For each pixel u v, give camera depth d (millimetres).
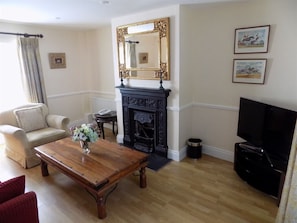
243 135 2994
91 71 5281
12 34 3934
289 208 1761
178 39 3107
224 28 3107
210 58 3328
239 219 2229
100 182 2137
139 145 4004
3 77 4074
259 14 2777
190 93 3574
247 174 2740
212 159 3535
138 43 3543
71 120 5254
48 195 2682
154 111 3586
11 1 2570
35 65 4289
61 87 4945
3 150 4023
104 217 2285
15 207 1534
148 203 2502
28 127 3719
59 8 2943
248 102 2842
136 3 2820
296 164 1685
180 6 3006
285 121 2328
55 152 2807
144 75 3596
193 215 2299
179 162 3461
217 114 3447
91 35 5016
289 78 2674
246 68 3002
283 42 2648
